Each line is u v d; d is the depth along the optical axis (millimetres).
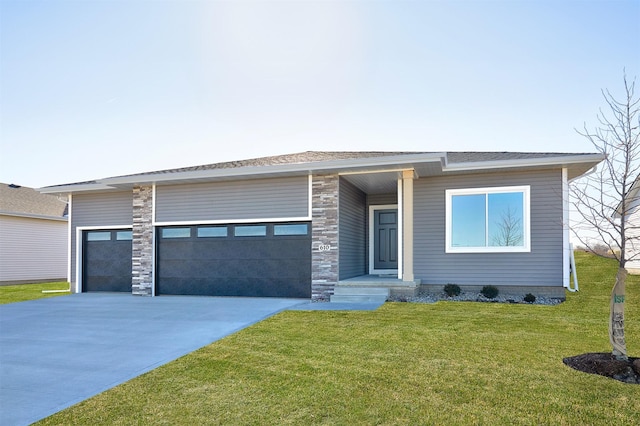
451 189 12078
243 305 10906
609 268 16141
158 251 13859
